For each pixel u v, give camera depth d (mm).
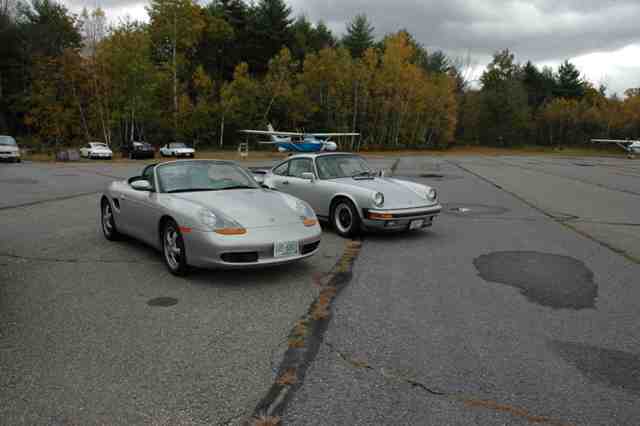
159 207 5160
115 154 40469
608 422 2451
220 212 4801
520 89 76625
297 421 2404
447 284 4863
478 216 9516
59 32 53531
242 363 3039
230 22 62156
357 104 63125
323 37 73750
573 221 8984
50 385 2727
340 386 2766
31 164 26141
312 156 8133
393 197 7113
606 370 3029
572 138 77188
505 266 5609
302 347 3295
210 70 62750
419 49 83812
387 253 6238
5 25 51969
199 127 53062
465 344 3389
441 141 68750
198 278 4926
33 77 45219
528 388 2785
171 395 2641
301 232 4898
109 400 2576
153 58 49562
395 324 3748
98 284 4680
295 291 4555
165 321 3736
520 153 63469
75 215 8828
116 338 3393
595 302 4340
